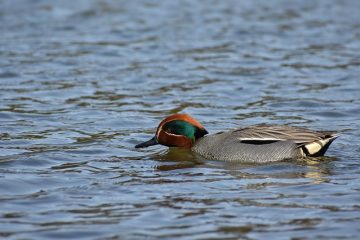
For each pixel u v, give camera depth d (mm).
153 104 19406
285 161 14656
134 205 12000
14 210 11766
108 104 19297
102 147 15750
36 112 18438
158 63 23453
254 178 13578
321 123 17766
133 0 32844
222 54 24531
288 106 19234
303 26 28391
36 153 15109
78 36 26672
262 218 11344
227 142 15125
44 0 32219
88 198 12359
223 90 20672
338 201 12094
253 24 28688
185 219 11328
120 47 25312
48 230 10922
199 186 13047
